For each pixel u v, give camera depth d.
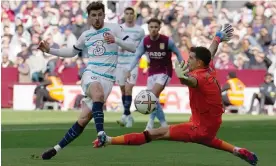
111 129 34.22
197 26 57.06
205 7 58.12
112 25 22.52
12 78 55.19
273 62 52.28
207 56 18.95
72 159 21.75
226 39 21.31
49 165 20.19
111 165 20.30
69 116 45.06
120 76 36.12
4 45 58.66
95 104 21.52
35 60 55.28
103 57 22.28
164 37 31.30
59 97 52.88
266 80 49.69
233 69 51.31
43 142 27.80
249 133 32.12
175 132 19.38
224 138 29.59
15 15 60.56
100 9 22.28
